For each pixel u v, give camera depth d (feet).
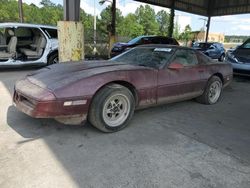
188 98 14.34
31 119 11.68
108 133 10.61
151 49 14.12
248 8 63.52
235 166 8.46
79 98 9.48
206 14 72.95
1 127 10.73
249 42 26.08
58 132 10.47
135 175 7.69
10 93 16.28
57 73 10.76
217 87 16.31
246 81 26.03
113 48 39.68
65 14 20.10
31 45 26.81
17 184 7.01
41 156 8.52
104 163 8.27
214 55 50.65
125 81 10.73
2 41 25.25
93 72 10.36
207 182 7.50
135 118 12.66
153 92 11.80
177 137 10.58
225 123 12.67
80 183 7.18
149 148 9.45
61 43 20.22
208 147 9.78
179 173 7.89
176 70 12.85
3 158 8.29
